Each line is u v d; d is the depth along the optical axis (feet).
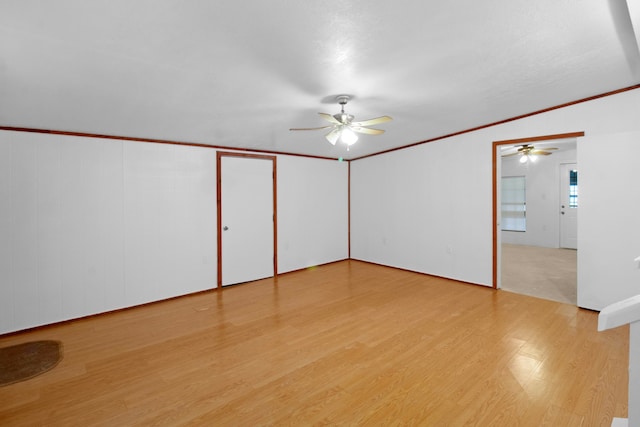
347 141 10.73
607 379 7.50
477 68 8.80
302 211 18.98
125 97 9.05
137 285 13.10
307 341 9.75
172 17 5.69
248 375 7.95
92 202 12.07
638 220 10.86
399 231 18.74
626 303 2.67
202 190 14.88
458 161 15.78
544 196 24.86
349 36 6.79
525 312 11.81
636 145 10.82
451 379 7.64
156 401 7.00
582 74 9.65
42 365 8.56
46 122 10.46
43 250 11.15
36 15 5.32
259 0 5.42
